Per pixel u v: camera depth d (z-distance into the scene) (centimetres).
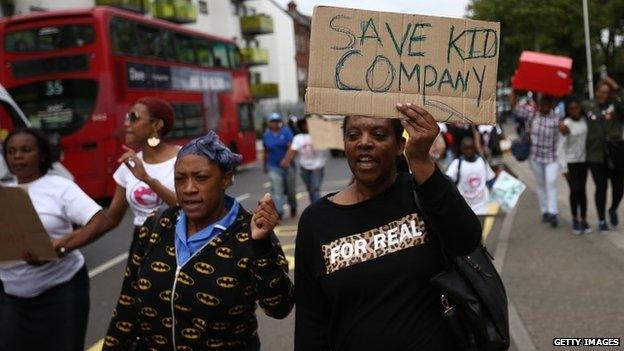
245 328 264
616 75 2864
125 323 279
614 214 852
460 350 226
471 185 737
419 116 217
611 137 809
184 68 1823
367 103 230
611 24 3669
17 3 2480
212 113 2020
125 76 1491
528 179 1564
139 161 388
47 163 368
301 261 244
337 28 230
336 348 236
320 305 244
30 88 1455
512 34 3675
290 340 534
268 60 4894
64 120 1441
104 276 809
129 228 1195
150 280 263
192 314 255
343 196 246
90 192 1438
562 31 3475
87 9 1450
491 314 225
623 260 685
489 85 233
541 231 886
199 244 261
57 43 1444
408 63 232
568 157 837
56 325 359
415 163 221
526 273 662
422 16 232
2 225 329
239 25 4519
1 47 1466
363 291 228
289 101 5172
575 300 560
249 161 2400
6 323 358
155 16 3531
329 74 230
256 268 250
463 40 233
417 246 228
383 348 224
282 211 1184
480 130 1007
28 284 354
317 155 1144
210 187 260
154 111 413
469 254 231
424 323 225
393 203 235
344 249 232
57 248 346
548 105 927
